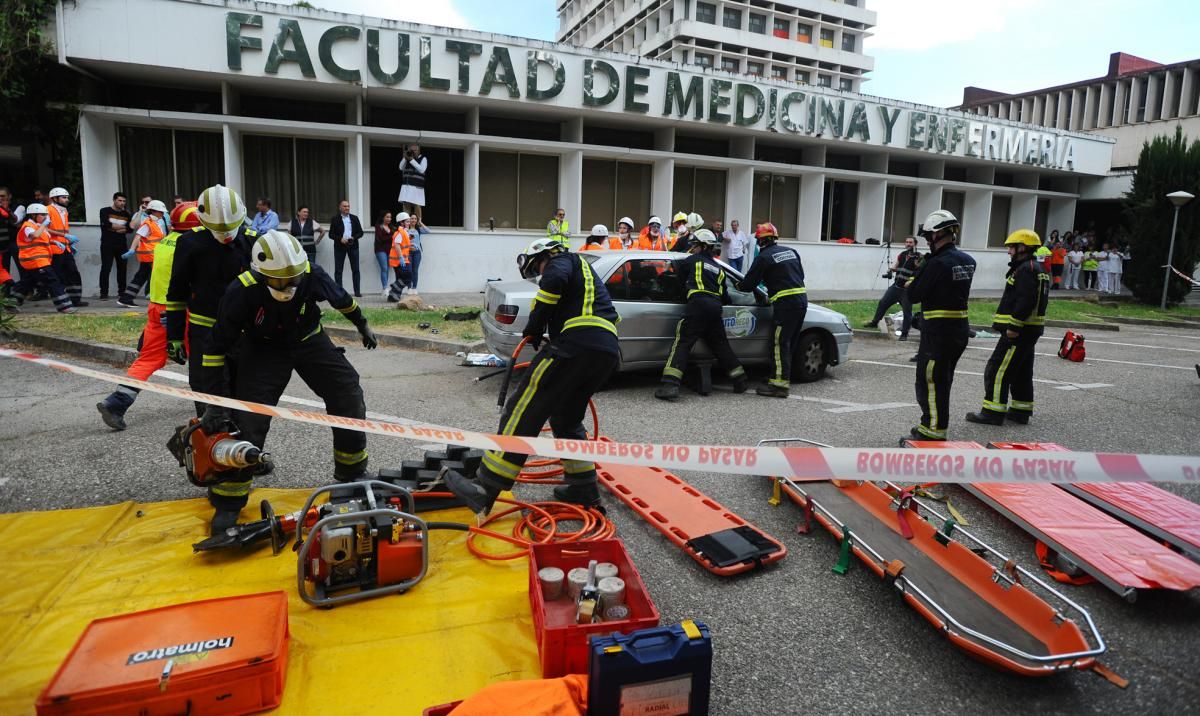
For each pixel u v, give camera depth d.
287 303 3.46
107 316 9.96
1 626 2.79
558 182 17.23
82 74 12.74
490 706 2.22
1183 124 29.64
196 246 3.86
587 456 2.68
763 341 7.96
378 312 11.48
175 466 4.67
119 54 12.23
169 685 2.21
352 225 13.54
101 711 2.15
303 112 15.12
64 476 4.47
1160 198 19.77
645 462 2.62
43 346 8.38
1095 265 23.31
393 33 13.86
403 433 2.98
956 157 21.50
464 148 16.06
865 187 21.23
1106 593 3.49
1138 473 2.22
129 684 2.17
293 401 6.57
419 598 3.07
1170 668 2.90
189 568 3.28
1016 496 4.26
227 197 3.78
